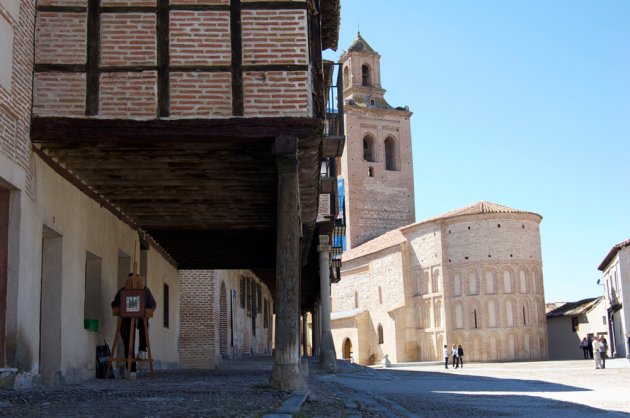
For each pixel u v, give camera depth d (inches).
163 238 802.2
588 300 2674.7
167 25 426.0
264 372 713.6
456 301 2448.3
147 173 514.3
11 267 399.9
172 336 913.5
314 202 642.2
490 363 2249.0
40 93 418.0
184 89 421.4
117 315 530.6
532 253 2453.2
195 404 304.2
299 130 420.8
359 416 331.3
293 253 415.5
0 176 377.7
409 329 2618.1
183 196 595.2
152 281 786.8
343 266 3169.3
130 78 421.1
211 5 429.1
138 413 266.4
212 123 419.2
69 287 488.1
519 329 2391.7
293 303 411.8
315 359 1290.6
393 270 2728.8
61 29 423.8
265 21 429.1
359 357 2898.6
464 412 411.8
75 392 365.7
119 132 416.8
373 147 3390.7
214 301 1034.7
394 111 3410.4
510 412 416.8
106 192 567.5
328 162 764.6
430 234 2561.5
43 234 470.6
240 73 424.8
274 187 571.8
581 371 1320.1
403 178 3390.7
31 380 411.8
